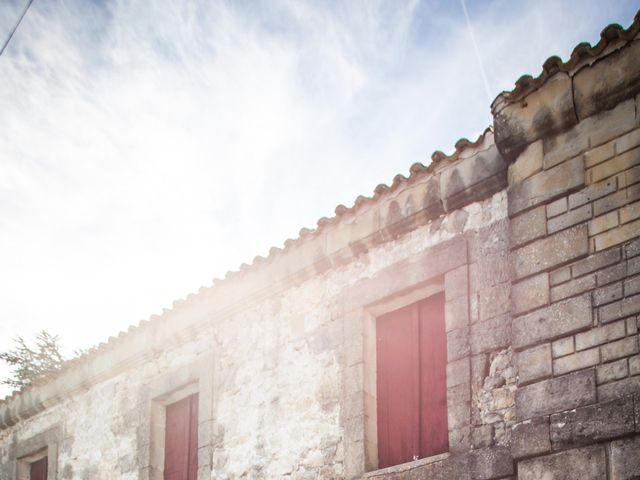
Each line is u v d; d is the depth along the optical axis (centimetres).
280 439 873
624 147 670
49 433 1185
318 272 896
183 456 999
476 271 759
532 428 652
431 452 761
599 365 634
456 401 729
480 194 773
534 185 716
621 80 675
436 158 796
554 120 711
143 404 1048
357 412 808
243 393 932
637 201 652
